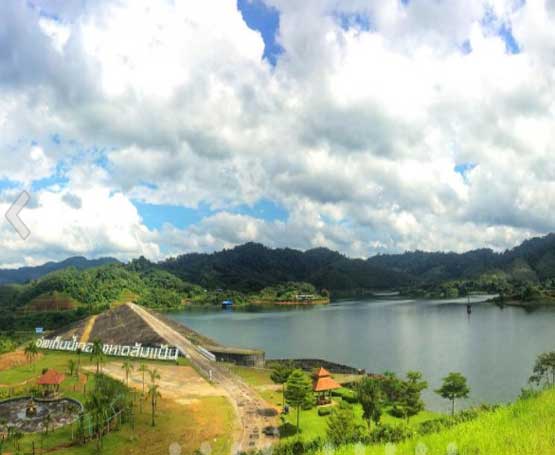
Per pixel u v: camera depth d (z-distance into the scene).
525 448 23.91
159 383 125.62
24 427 91.69
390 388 99.75
